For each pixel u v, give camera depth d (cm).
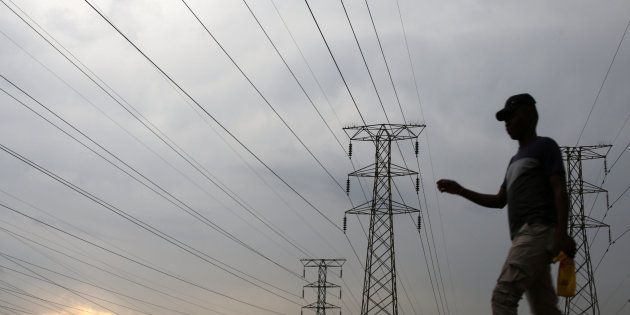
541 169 587
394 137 5409
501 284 569
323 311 8119
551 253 560
